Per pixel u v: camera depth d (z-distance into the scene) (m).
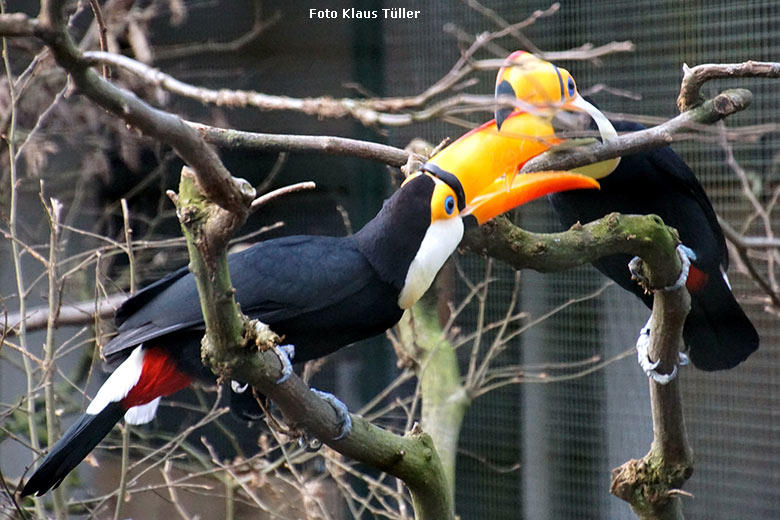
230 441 11.09
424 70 9.63
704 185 9.67
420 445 5.04
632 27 9.24
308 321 5.40
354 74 9.97
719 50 8.99
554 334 10.27
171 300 5.30
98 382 10.53
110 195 10.99
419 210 5.11
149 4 10.90
